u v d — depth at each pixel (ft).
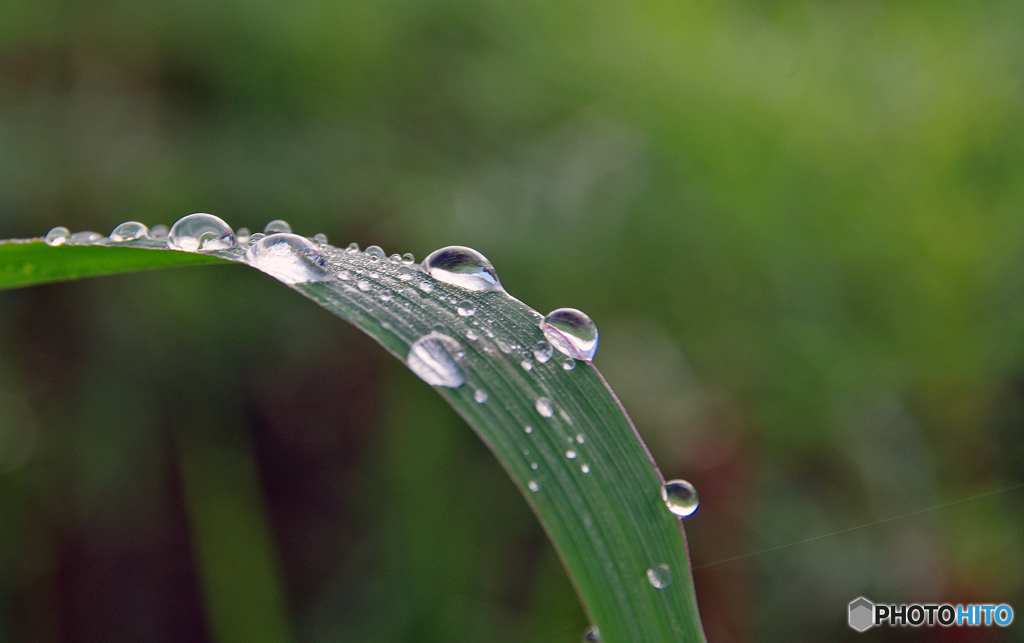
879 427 0.81
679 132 0.87
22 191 0.85
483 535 0.86
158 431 0.88
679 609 0.54
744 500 0.84
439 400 0.88
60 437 0.87
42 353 0.88
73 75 0.93
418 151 0.99
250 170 0.91
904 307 0.78
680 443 0.87
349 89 0.98
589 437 0.54
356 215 0.95
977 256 0.74
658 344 0.92
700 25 0.92
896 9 0.89
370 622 0.83
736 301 0.88
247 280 0.91
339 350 0.98
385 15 0.98
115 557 0.87
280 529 0.93
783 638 0.77
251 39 0.93
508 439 0.54
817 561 0.80
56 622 0.84
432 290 0.57
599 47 0.94
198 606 0.88
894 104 0.84
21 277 0.56
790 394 0.82
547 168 0.96
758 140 0.84
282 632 0.81
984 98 0.78
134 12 0.91
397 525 0.87
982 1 0.83
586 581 0.53
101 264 0.56
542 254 0.89
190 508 0.89
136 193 0.87
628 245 0.92
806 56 0.88
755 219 0.84
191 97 0.95
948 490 0.77
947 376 0.76
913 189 0.78
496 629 0.82
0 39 0.88
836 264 0.82
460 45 1.02
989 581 0.73
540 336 0.56
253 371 0.93
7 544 0.83
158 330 0.87
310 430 0.97
